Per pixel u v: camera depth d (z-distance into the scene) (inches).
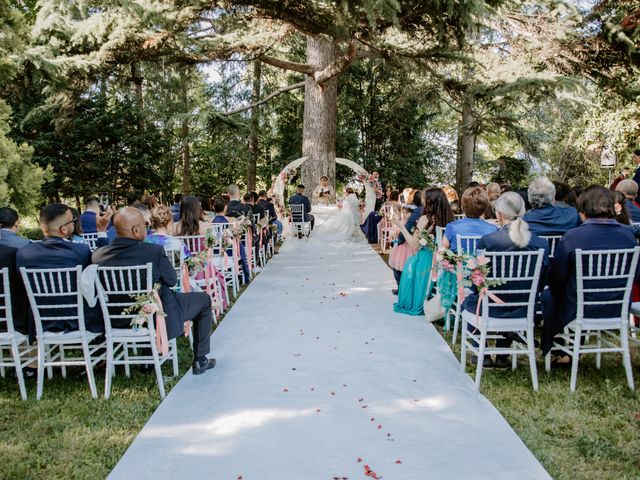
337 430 132.6
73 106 498.9
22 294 159.5
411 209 315.0
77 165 644.1
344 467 115.7
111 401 153.7
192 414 143.3
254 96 848.9
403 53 425.1
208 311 176.9
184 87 773.9
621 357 184.7
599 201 153.6
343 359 184.2
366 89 912.3
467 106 494.9
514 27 455.5
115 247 156.2
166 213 204.4
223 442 127.6
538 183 187.9
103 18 402.6
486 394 153.6
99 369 181.5
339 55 498.9
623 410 141.3
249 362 183.5
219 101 900.6
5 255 158.1
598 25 429.7
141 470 116.3
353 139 865.5
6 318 153.4
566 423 134.9
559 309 160.1
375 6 288.2
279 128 925.2
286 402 149.6
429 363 180.1
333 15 340.8
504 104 476.4
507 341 181.8
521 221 155.9
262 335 215.3
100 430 135.9
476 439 127.4
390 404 147.4
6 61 317.1
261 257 389.4
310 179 582.2
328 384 161.9
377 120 894.4
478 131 519.8
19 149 320.8
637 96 434.6
